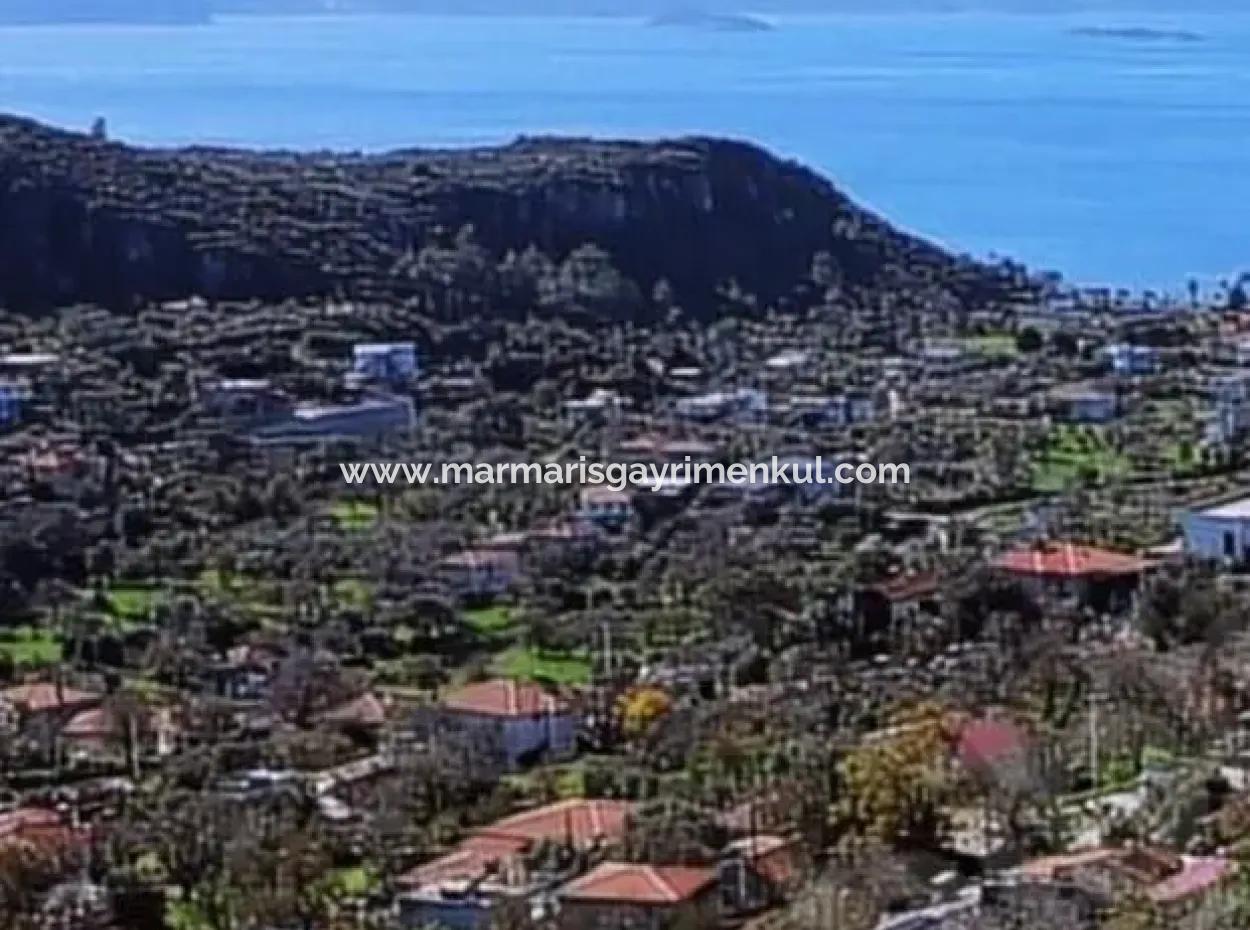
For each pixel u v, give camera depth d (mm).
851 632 96062
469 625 102062
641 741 82688
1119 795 68188
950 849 64625
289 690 91125
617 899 62469
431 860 69562
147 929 66125
